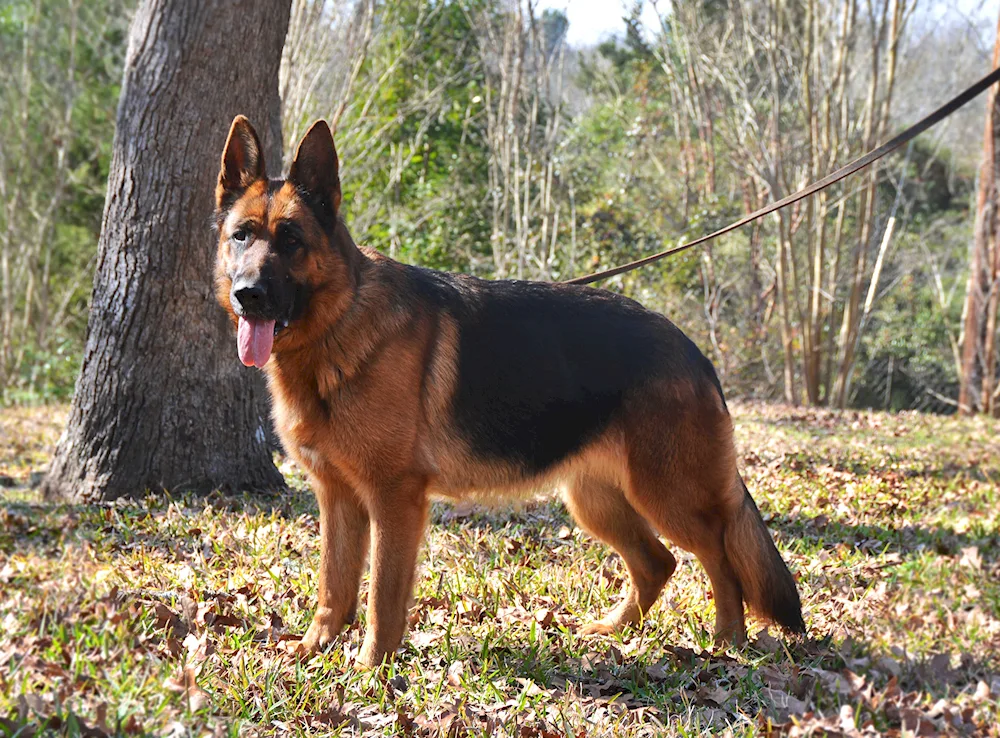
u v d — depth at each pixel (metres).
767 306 20.88
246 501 6.58
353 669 3.78
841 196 19.23
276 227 3.90
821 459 9.41
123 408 6.75
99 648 3.50
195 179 6.60
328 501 4.24
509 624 4.34
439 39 20.39
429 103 19.50
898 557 5.92
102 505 6.45
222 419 6.89
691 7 19.81
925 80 26.14
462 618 4.47
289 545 5.47
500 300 4.38
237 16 6.58
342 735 3.24
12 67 21.23
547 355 4.29
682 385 4.36
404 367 4.01
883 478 8.49
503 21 19.05
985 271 16.42
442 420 4.17
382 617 3.93
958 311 25.17
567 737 3.27
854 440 11.26
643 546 4.66
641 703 3.71
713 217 19.47
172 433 6.75
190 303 6.71
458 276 4.46
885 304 24.91
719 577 4.40
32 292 21.39
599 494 4.67
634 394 4.34
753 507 4.45
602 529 4.70
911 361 24.83
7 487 7.98
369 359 3.95
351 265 4.04
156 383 6.73
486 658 3.99
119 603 4.10
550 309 4.41
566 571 5.28
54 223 21.55
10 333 19.95
